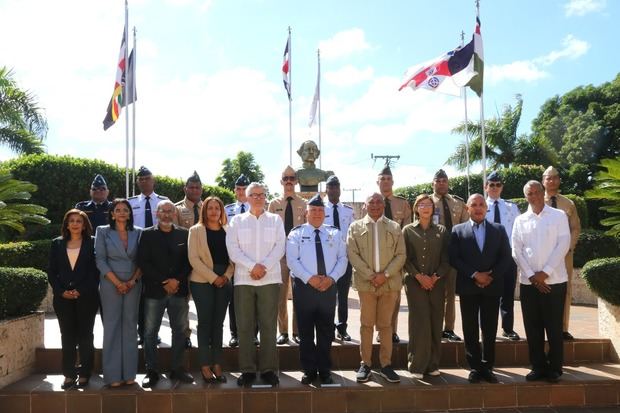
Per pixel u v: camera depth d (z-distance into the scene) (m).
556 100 25.52
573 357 5.96
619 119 21.58
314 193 9.28
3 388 5.06
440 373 5.52
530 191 5.52
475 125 22.91
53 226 11.88
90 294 5.16
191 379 5.19
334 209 6.64
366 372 5.23
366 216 5.51
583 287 9.60
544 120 25.41
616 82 23.38
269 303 5.19
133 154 12.02
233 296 5.54
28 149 14.54
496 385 5.12
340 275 5.28
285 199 6.66
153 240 5.20
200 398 4.92
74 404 4.91
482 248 5.31
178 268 5.27
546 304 5.29
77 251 5.21
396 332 6.12
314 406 4.96
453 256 5.36
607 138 21.80
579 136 21.94
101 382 5.24
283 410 4.94
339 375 5.46
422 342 5.34
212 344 5.25
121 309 5.16
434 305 5.39
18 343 5.41
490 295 5.21
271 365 5.17
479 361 5.26
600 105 22.58
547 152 22.31
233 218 5.36
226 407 4.92
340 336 6.19
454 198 6.59
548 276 5.23
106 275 5.08
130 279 5.18
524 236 5.54
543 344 5.34
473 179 17.09
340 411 4.98
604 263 5.99
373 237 5.35
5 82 14.13
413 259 5.45
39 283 5.83
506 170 16.58
